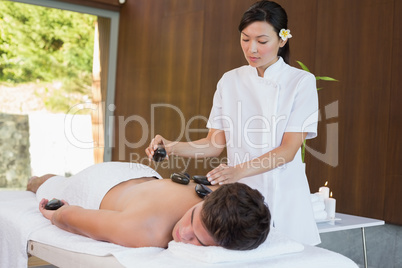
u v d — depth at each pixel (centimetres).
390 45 306
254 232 121
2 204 199
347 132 325
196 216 129
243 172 154
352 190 320
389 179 302
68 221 159
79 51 498
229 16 413
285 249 132
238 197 122
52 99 484
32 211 188
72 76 495
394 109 301
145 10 494
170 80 465
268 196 173
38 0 472
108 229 146
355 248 323
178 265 121
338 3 335
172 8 467
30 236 166
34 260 281
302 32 357
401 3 302
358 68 322
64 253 149
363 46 320
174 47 463
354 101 322
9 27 461
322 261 131
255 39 167
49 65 481
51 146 482
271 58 171
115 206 169
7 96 461
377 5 313
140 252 137
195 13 444
